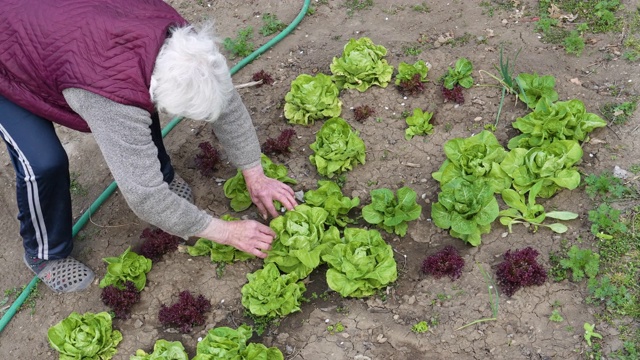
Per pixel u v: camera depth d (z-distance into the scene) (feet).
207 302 6.91
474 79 8.67
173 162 8.32
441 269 6.80
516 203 7.15
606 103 8.13
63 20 5.47
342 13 9.93
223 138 6.57
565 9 9.41
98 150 8.65
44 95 5.82
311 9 10.00
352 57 8.64
